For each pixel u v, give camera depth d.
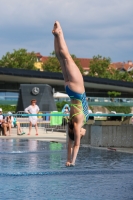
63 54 9.05
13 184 8.33
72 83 9.10
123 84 92.56
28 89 42.84
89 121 21.23
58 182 8.60
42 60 182.75
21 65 134.38
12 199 6.99
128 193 7.54
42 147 16.67
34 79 84.31
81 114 9.23
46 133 28.08
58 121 29.44
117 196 7.29
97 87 93.38
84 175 9.57
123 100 69.50
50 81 86.12
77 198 7.12
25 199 7.00
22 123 31.89
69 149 9.73
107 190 7.82
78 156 13.50
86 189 7.89
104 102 68.19
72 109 9.27
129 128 16.91
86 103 9.33
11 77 82.19
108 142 17.17
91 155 13.80
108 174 9.78
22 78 83.25
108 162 11.94
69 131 9.55
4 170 10.09
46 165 11.05
